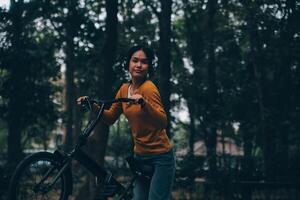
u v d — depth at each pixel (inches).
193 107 978.1
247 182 487.8
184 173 500.4
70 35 738.2
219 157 541.3
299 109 675.4
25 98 577.9
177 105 1040.8
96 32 701.3
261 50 635.5
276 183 483.2
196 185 500.4
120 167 571.5
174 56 1083.9
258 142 783.7
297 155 584.7
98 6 730.8
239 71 868.0
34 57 564.7
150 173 156.3
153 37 942.4
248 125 796.6
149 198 151.1
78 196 417.7
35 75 589.3
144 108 139.6
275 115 658.2
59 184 150.9
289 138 688.4
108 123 166.4
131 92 154.9
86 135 149.3
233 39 784.3
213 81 862.5
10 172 426.6
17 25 569.6
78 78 938.7
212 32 875.4
